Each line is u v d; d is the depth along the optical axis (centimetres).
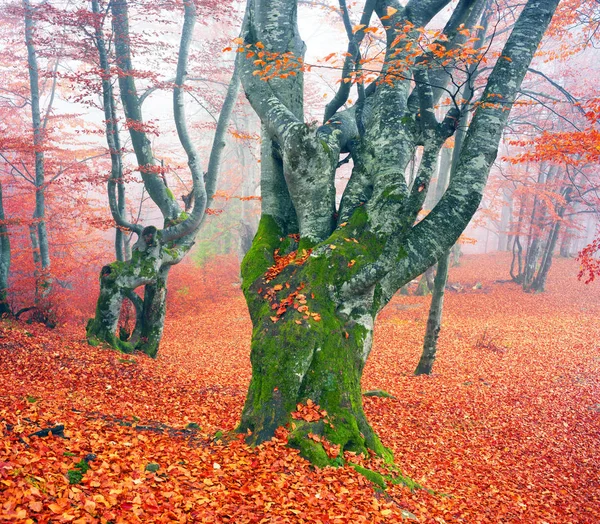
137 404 856
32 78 1827
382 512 472
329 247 695
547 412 1113
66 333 1520
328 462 556
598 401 1202
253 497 445
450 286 2781
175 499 399
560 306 2461
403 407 1045
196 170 1549
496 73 695
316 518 427
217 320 2300
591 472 852
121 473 430
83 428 548
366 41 1184
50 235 2270
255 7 835
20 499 325
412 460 767
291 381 611
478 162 700
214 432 694
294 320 641
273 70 808
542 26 699
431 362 1362
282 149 745
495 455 870
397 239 699
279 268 750
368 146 777
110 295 1359
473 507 622
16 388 766
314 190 758
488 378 1345
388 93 782
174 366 1349
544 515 655
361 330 688
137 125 1462
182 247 1534
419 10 792
